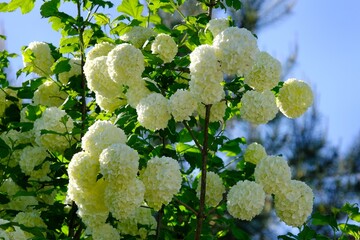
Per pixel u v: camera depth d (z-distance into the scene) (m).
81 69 4.49
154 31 4.23
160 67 3.93
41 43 4.65
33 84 4.68
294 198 3.31
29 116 4.41
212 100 3.20
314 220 3.92
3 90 4.89
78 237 4.17
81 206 3.22
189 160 4.08
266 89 3.40
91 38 4.50
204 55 3.12
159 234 3.93
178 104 3.28
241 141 4.31
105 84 3.60
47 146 4.05
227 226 4.28
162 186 3.10
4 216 4.45
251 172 3.77
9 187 4.50
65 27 4.46
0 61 5.09
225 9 4.29
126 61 3.41
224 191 3.77
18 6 4.73
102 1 4.34
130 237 3.98
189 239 3.93
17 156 4.52
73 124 4.19
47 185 4.33
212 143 4.02
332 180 12.43
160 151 3.95
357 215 3.87
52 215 4.16
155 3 4.53
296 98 3.56
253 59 3.12
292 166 12.38
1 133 4.93
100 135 3.17
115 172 2.98
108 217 3.99
